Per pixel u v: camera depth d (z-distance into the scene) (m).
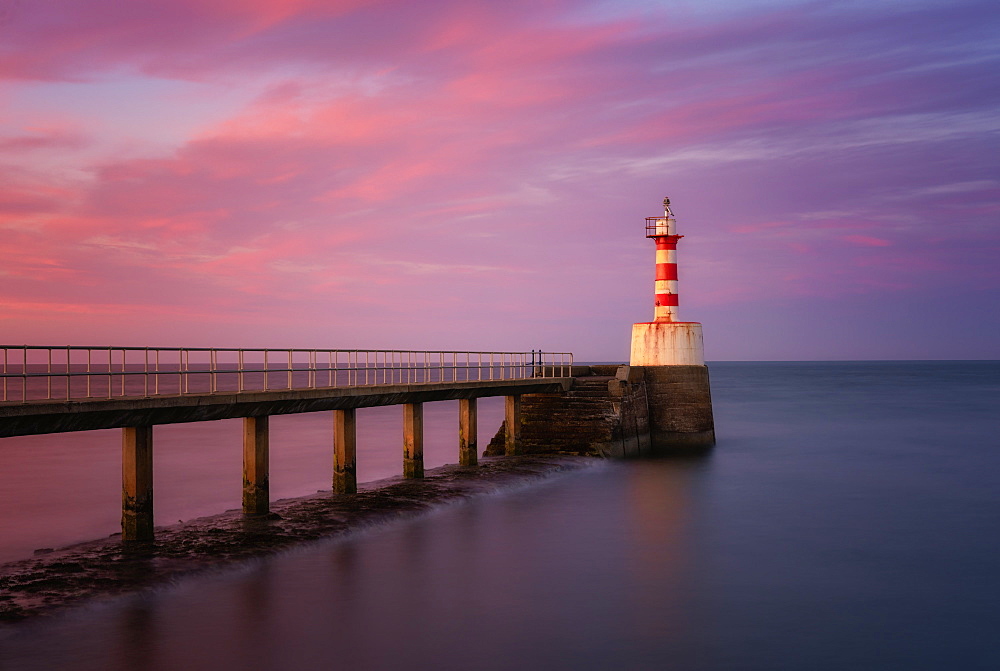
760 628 16.84
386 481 30.31
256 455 23.19
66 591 17.06
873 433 52.88
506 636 16.19
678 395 42.59
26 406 16.78
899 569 21.12
